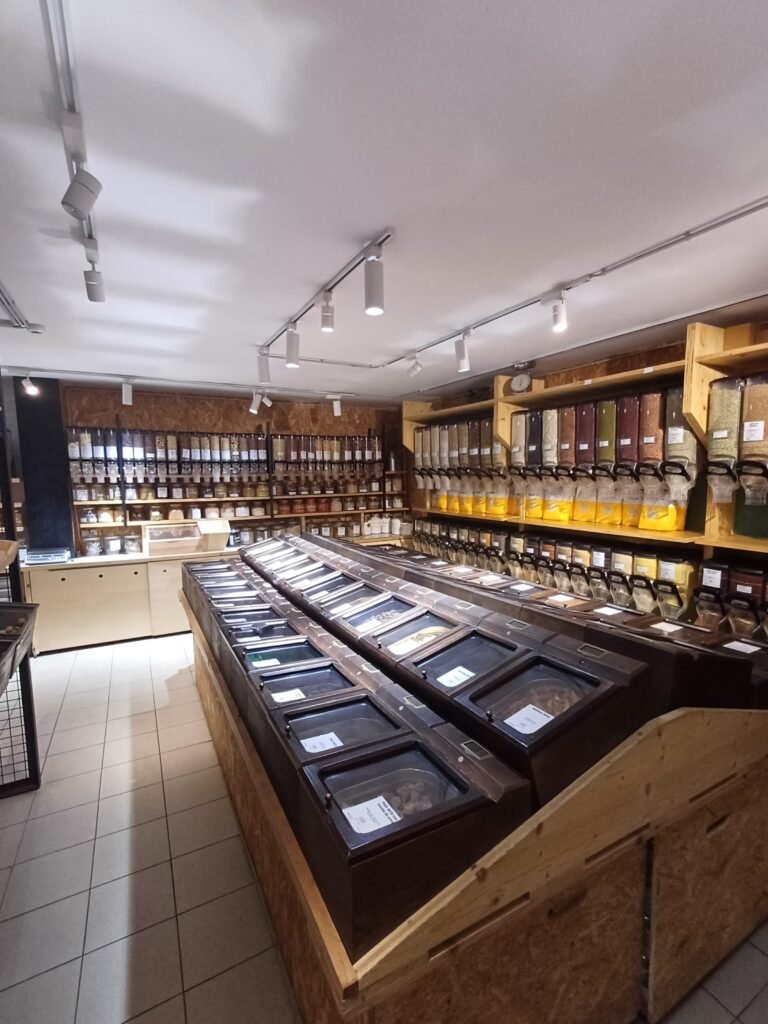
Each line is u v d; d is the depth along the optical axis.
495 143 1.23
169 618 4.70
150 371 3.96
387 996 0.84
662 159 1.30
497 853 0.96
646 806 1.19
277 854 1.51
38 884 1.89
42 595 4.25
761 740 1.44
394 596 2.13
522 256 1.88
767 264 1.96
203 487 5.12
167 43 0.91
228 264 1.92
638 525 2.88
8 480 2.42
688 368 2.36
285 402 5.56
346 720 1.32
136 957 1.60
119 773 2.59
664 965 1.36
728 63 0.98
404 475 6.18
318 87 1.03
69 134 1.14
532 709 1.17
